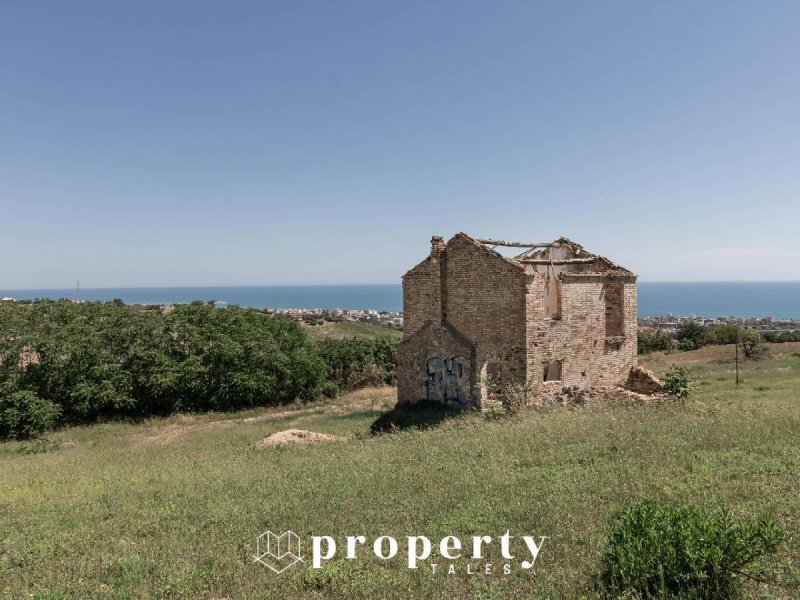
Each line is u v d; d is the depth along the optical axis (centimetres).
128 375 3083
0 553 987
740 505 930
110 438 2631
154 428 2862
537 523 941
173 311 3572
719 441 1375
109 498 1336
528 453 1421
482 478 1230
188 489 1372
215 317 3512
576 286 2530
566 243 2975
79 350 2939
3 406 2722
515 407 2216
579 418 1828
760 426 1520
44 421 2716
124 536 1054
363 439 2028
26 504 1349
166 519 1138
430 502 1099
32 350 2936
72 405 2964
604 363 2650
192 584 799
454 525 970
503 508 1019
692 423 1631
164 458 1939
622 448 1385
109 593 785
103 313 3375
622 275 2708
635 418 1766
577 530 897
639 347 6084
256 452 1914
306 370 3547
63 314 3266
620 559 700
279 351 3525
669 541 699
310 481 1341
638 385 2727
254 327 3616
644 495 1020
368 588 756
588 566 755
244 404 3381
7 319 2953
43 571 887
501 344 2400
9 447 2502
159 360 3161
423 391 2683
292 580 798
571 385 2500
